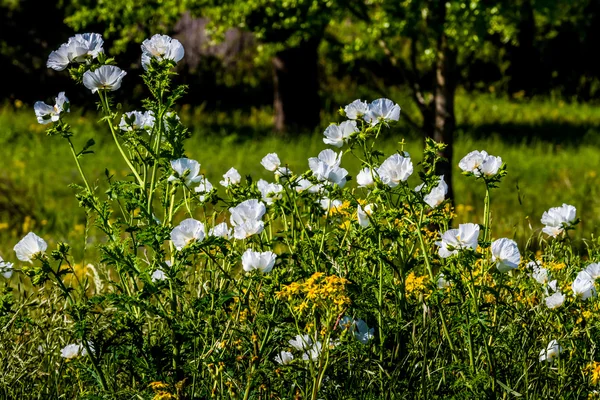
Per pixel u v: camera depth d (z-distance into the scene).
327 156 4.28
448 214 4.29
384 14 11.79
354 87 28.67
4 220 13.49
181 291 3.88
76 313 3.94
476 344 4.20
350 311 3.99
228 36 30.14
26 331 4.70
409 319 4.07
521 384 4.18
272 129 23.81
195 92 27.12
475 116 27.33
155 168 3.90
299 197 4.34
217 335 3.91
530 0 12.12
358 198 4.47
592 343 4.19
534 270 4.50
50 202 14.77
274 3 12.87
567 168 18.80
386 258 3.99
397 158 3.95
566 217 4.69
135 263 3.85
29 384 4.47
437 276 3.93
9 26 23.89
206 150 20.19
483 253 4.16
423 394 3.84
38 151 19.03
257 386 3.78
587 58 30.30
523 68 30.70
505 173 4.01
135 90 23.67
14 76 24.44
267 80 28.78
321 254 4.13
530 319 4.30
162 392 3.60
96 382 4.15
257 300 3.97
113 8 14.17
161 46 3.91
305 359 3.80
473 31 11.52
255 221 3.85
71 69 3.99
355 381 3.89
